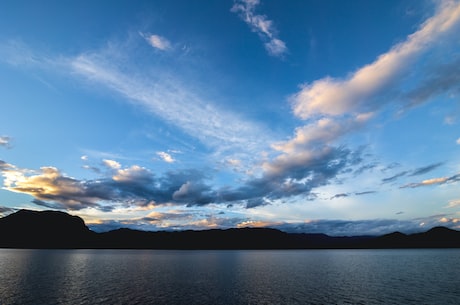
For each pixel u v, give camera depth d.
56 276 79.81
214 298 51.97
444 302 48.03
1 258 154.25
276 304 47.59
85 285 64.75
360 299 51.28
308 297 53.28
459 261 142.75
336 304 47.59
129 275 86.38
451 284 67.19
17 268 100.31
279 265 132.12
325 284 69.62
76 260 149.75
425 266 116.81
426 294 54.91
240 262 153.12
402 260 158.75
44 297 50.34
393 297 52.50
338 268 114.06
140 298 51.16
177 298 51.69
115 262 140.62
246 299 51.38
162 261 153.88
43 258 160.62
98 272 93.31
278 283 71.69
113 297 51.59
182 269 108.81
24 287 60.31
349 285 67.62
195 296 53.62
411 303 47.66
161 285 66.62
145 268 111.12
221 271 102.38
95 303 46.72
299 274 92.81
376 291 58.97
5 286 61.22
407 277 81.25
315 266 125.38
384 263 137.75
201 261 159.12
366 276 85.56
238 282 73.25
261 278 82.25
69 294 53.56
